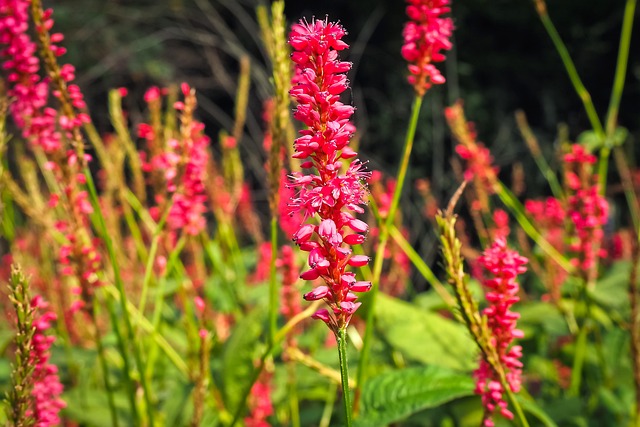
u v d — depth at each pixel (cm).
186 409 57
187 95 54
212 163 71
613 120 67
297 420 58
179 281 59
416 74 50
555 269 65
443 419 58
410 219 170
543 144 202
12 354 65
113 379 62
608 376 63
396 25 222
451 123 66
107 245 51
